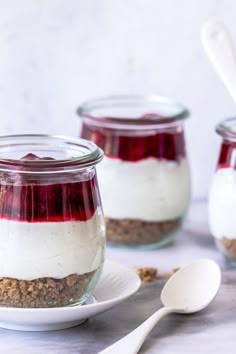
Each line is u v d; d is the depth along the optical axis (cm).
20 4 84
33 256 56
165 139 74
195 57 88
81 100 88
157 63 88
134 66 88
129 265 71
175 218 76
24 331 58
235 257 71
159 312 58
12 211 56
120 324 60
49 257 56
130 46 87
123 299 58
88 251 57
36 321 55
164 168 74
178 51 88
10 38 84
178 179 75
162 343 57
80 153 59
